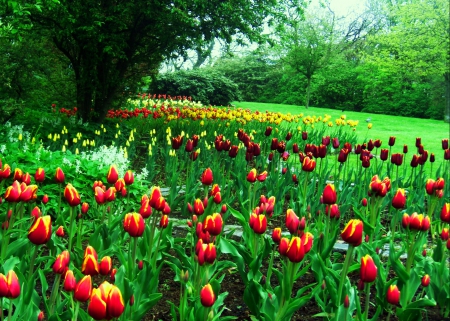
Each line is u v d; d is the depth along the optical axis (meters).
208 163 9.26
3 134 9.20
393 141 7.80
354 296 3.17
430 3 33.34
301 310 3.83
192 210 4.29
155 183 8.65
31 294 2.78
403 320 3.31
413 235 3.69
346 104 40.28
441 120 33.59
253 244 3.95
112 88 14.26
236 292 4.13
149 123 14.11
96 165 6.45
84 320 2.74
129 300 2.88
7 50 11.66
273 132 13.38
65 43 13.91
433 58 33.12
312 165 5.25
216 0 12.73
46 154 6.65
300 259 2.79
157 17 12.76
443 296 3.69
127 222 3.21
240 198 5.91
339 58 42.84
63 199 5.93
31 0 10.02
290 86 43.56
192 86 31.86
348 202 6.23
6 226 3.61
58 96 15.59
